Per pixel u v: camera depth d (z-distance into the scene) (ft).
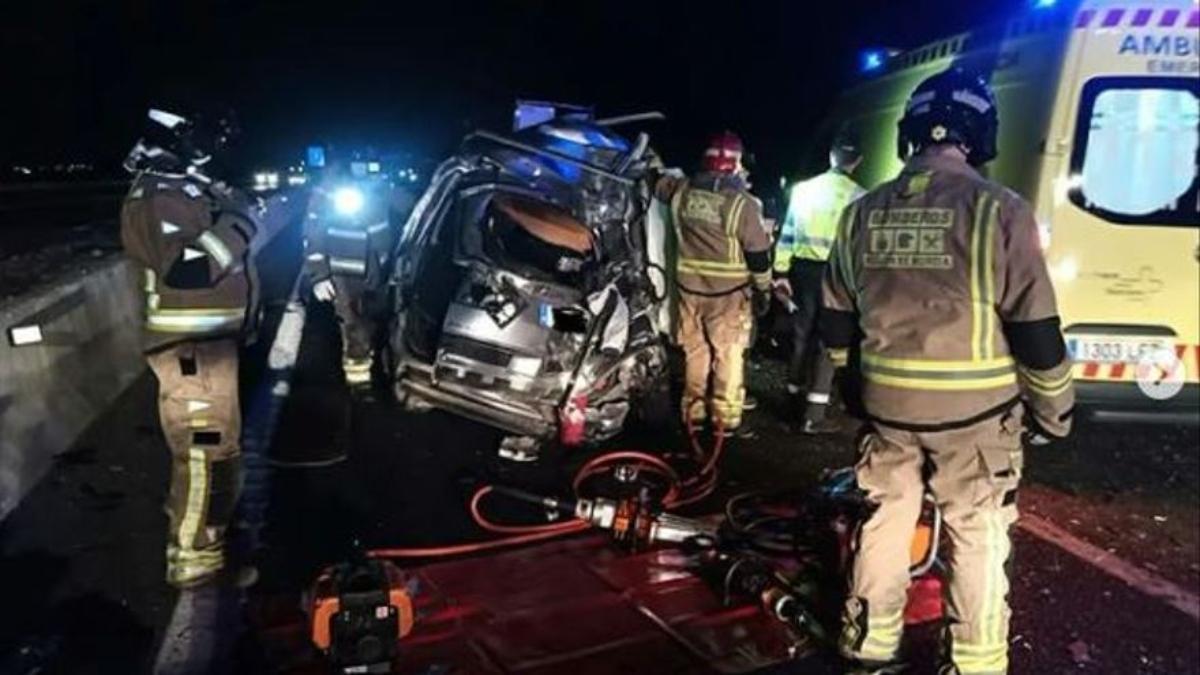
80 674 11.12
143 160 12.49
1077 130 17.83
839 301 11.21
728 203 18.88
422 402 18.52
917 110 10.59
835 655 11.68
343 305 22.80
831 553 12.67
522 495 15.84
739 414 20.10
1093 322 18.38
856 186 20.80
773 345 29.48
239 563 13.98
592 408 18.57
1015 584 13.75
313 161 22.79
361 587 10.72
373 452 18.98
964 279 9.90
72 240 35.42
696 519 15.97
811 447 20.04
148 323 12.59
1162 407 18.56
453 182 20.01
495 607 12.68
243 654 11.62
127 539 14.62
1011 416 10.21
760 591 12.52
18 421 16.48
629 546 14.39
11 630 11.96
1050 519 16.24
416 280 19.47
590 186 20.17
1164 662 11.76
